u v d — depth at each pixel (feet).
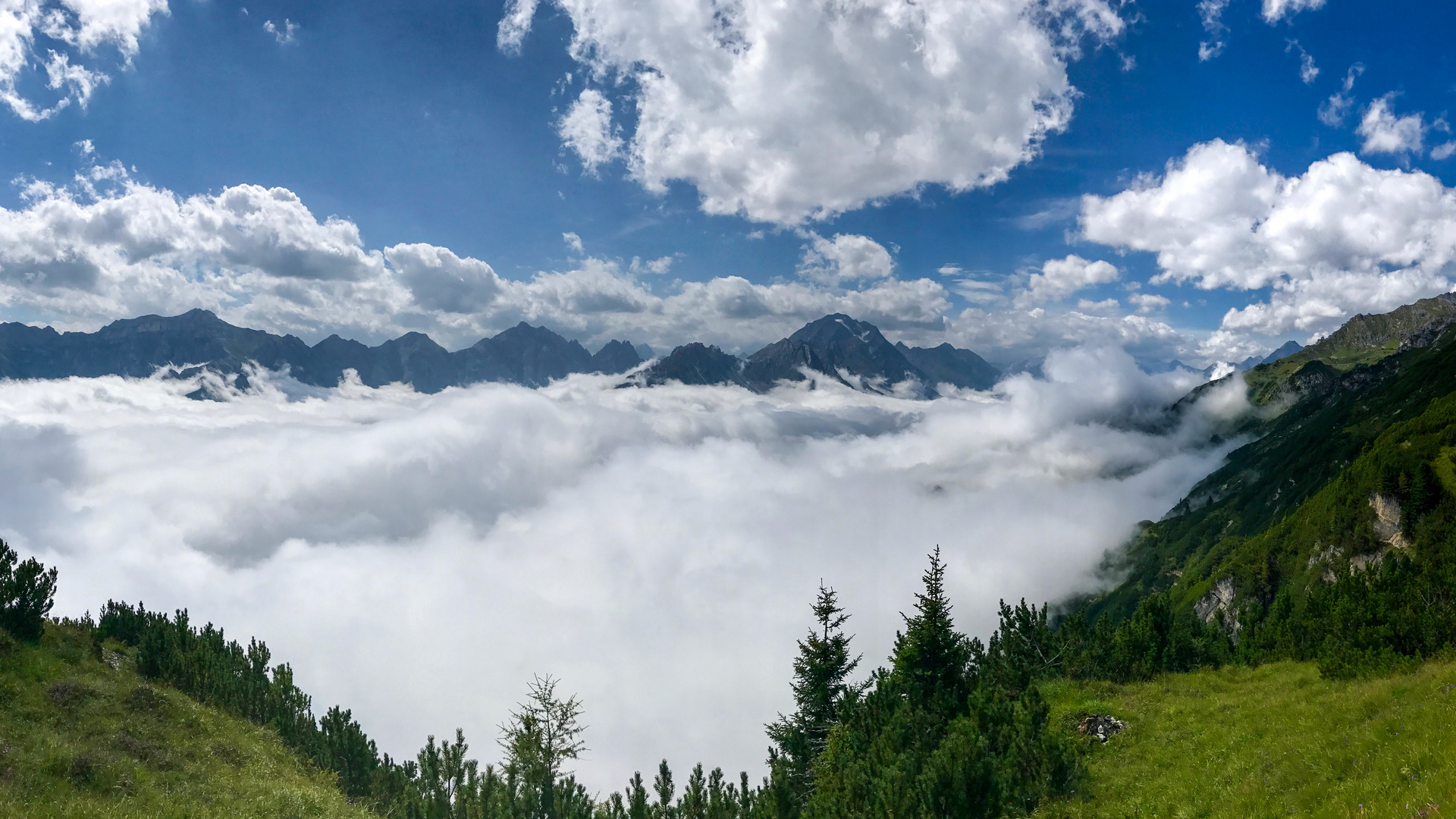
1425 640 81.05
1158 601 122.01
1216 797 60.34
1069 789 73.51
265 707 125.08
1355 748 55.57
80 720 89.56
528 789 109.70
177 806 77.00
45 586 107.14
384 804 115.34
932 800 66.39
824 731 123.85
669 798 108.27
